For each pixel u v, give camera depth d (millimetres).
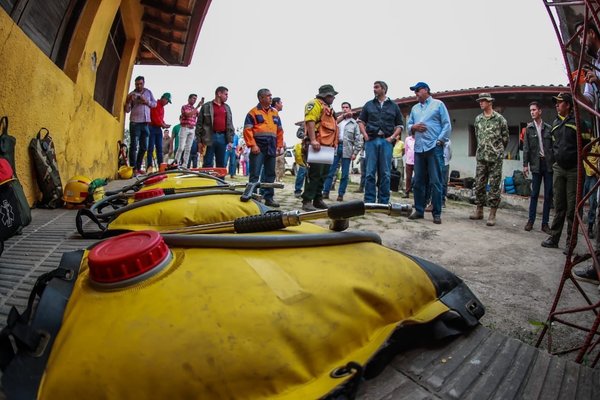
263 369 928
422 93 5367
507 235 4918
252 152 5363
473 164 12867
